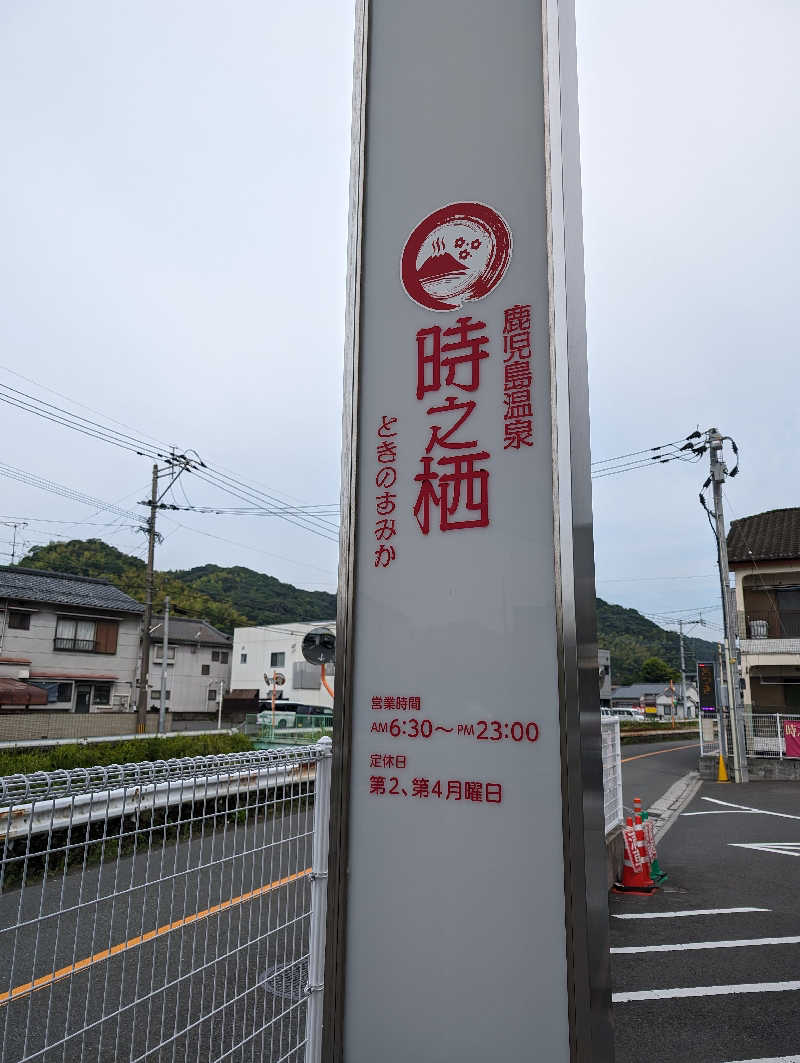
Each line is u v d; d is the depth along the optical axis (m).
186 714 34.12
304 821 2.82
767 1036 3.96
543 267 2.62
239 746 14.83
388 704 2.59
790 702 21.72
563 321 2.52
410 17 3.04
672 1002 4.39
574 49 2.88
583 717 2.29
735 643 17.72
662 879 7.39
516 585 2.47
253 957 2.49
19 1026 2.03
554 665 2.36
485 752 2.41
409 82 3.00
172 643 35.50
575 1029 2.14
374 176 3.00
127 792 2.07
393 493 2.73
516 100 2.77
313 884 2.77
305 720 26.70
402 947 2.42
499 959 2.28
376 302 2.91
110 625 27.80
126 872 2.05
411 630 2.60
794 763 17.47
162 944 2.15
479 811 2.39
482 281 2.71
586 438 2.55
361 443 2.83
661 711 51.56
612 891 6.97
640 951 5.28
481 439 2.62
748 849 9.12
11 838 1.78
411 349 2.81
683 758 23.83
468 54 2.89
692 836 10.05
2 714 20.83
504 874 2.32
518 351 2.61
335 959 2.49
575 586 2.35
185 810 2.27
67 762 11.66
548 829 2.29
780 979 4.73
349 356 2.90
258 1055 2.62
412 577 2.64
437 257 2.82
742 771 17.05
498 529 2.53
